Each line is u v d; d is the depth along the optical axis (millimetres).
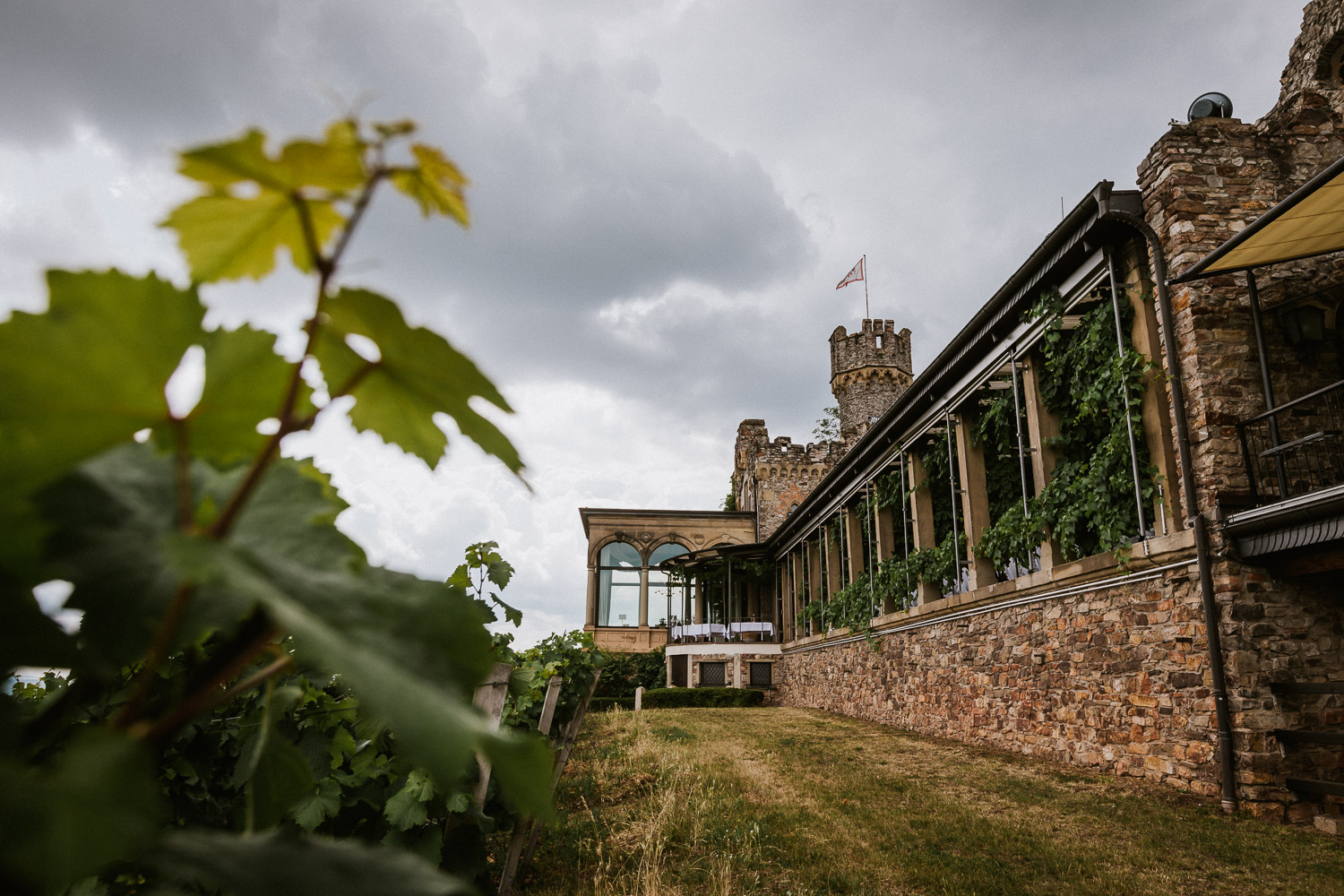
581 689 7867
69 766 219
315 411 345
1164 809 6961
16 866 188
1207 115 8922
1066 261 9820
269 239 303
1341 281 8234
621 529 36969
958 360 12945
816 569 25062
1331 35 9414
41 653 296
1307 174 8398
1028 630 10719
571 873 5086
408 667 317
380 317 317
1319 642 7172
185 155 263
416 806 3170
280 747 474
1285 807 6730
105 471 349
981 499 13078
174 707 344
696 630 29812
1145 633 8336
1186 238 8219
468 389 368
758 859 5438
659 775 8336
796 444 39062
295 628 260
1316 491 6395
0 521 304
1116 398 8922
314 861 295
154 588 322
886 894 4859
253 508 369
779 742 12406
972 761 10180
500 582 3529
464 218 324
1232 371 7902
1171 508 8109
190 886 1160
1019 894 4789
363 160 290
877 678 17172
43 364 272
